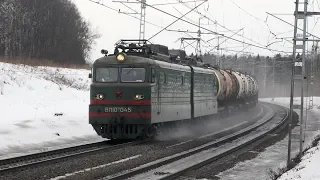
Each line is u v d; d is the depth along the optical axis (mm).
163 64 32031
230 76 57312
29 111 45000
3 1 111312
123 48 32719
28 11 114250
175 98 34469
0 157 23766
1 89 54812
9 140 28516
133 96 29484
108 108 29688
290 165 23031
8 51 110188
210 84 45281
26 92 57406
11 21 111125
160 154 25234
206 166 22906
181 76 35906
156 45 35031
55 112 46438
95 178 18281
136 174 19562
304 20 24312
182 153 25844
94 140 33281
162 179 18125
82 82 77062
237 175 20969
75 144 30438
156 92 30484
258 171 22203
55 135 32688
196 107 40125
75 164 21234
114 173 19719
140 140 31016
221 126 50031
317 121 59344
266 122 54750
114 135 30094
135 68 29828
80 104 57156
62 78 71688
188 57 42844
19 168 19500
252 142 34188
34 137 30797
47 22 117250
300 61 24875
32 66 72438
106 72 30188
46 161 21219
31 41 113875
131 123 29406
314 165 20328
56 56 118562
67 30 123000
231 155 27266
